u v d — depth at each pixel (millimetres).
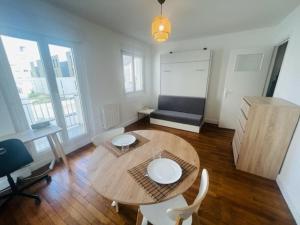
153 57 4301
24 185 1706
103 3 1838
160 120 3688
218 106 3670
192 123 3205
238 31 3029
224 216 1341
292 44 1958
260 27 2801
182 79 3742
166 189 831
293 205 1361
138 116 4156
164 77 3982
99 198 1547
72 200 1524
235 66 3027
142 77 4102
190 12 2100
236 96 3172
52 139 2031
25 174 1862
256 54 2855
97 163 1071
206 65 3373
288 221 1296
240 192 1616
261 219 1313
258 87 2947
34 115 2074
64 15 2029
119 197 773
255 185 1716
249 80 2977
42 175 1888
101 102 2881
